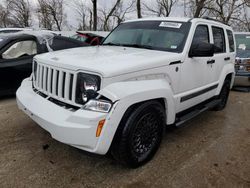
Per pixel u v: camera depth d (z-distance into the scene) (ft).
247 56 26.18
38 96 11.12
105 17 86.74
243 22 68.33
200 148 12.92
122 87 9.30
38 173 10.14
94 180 9.90
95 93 9.13
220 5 65.62
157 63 10.91
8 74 18.84
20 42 19.90
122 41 14.78
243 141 13.99
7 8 125.18
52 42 21.39
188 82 13.15
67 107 9.77
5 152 11.56
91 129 8.74
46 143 12.50
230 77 19.48
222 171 10.89
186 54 12.64
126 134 9.68
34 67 12.18
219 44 17.16
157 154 12.05
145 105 10.15
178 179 10.19
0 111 16.76
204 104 16.21
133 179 10.06
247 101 22.97
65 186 9.47
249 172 10.91
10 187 9.26
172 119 12.02
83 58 10.36
